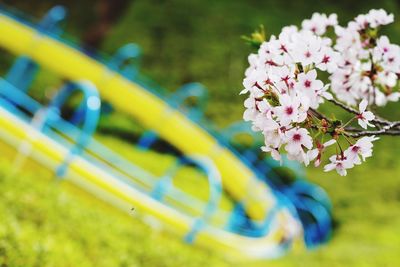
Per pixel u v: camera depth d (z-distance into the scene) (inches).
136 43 823.7
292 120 87.0
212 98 744.3
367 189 623.8
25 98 503.5
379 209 585.9
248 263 348.8
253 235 464.4
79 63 627.5
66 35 932.0
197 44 821.9
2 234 219.9
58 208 284.8
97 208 345.7
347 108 103.6
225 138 620.4
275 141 89.2
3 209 248.4
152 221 367.6
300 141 88.4
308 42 96.3
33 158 370.0
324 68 97.0
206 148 583.5
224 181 557.9
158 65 792.3
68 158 370.6
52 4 1000.9
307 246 502.6
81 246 257.8
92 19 982.4
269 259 371.6
